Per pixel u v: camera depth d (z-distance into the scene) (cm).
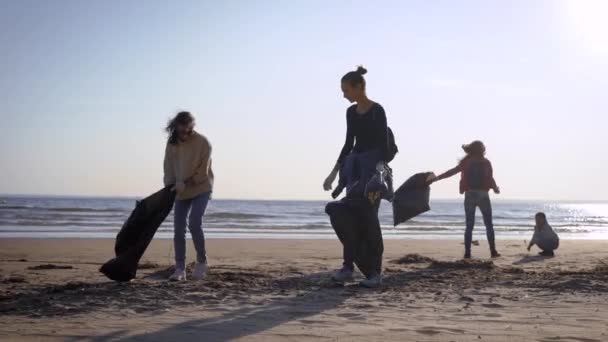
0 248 1138
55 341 340
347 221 555
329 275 667
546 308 460
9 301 466
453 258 960
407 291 539
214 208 7025
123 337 350
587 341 352
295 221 3403
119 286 542
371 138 545
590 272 693
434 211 7306
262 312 432
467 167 919
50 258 937
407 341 347
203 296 495
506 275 662
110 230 2111
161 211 580
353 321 402
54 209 4344
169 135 597
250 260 905
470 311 443
